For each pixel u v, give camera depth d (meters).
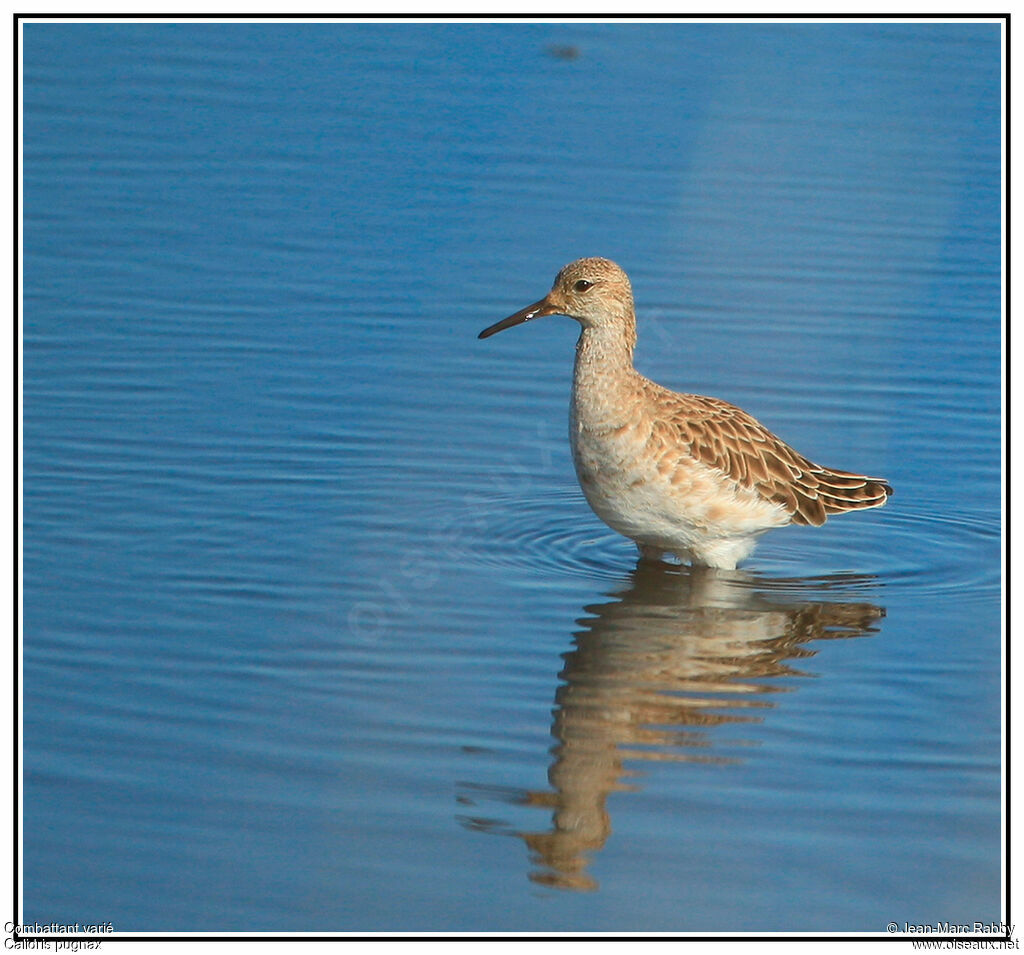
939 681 12.23
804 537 15.28
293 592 13.33
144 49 24.05
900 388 17.67
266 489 15.20
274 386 17.14
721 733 11.38
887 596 13.89
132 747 10.93
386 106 22.98
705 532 14.08
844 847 10.04
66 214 20.11
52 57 23.62
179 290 18.80
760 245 20.23
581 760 10.95
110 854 9.82
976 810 10.45
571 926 9.23
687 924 9.30
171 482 15.17
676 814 10.38
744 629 13.08
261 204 20.59
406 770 10.79
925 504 15.74
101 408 16.48
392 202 20.78
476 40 25.06
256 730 11.19
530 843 10.00
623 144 22.20
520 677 12.08
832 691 12.02
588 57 24.48
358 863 9.78
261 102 22.86
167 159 21.39
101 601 12.99
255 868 9.70
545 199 20.97
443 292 19.02
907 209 21.08
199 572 13.59
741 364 18.03
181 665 12.04
